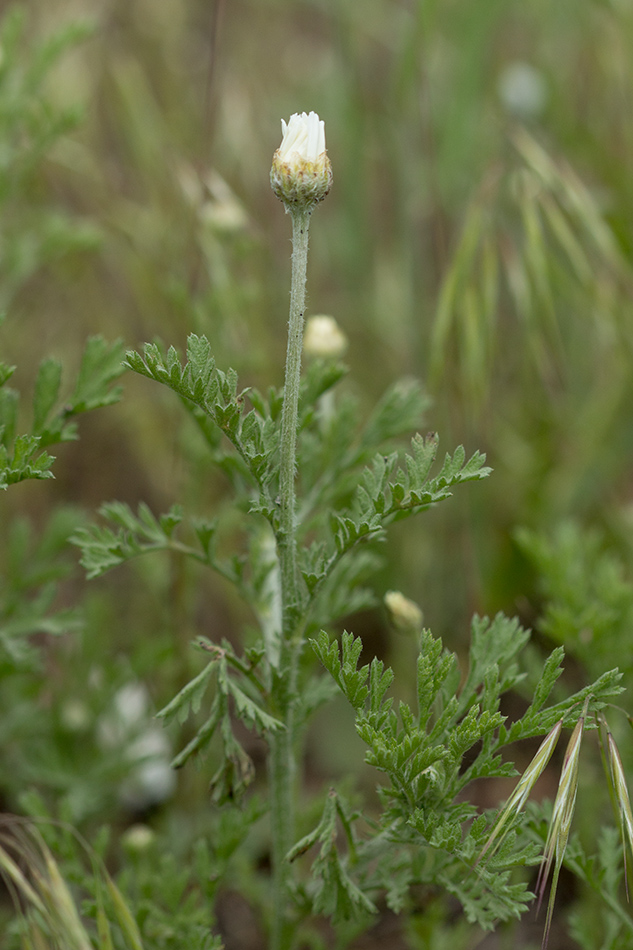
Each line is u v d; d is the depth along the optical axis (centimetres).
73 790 69
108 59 101
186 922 60
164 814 73
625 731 64
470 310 69
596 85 104
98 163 97
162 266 90
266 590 60
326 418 62
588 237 78
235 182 100
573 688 76
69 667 72
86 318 100
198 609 87
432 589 87
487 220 70
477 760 54
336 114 107
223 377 53
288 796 57
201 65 116
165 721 54
